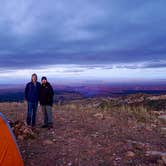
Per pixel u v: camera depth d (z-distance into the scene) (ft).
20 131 29.04
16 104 58.08
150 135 32.71
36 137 28.99
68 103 61.36
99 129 34.53
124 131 34.14
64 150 25.50
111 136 31.07
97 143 27.91
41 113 45.91
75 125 36.32
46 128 33.60
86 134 31.42
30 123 34.42
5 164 18.65
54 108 53.72
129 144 27.66
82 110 50.90
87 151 25.39
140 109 50.62
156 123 40.37
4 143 19.01
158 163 22.41
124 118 42.78
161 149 26.66
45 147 26.21
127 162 22.80
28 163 22.07
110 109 51.75
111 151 25.50
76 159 23.35
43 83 33.99
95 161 23.00
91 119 41.09
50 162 22.56
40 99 33.83
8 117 40.04
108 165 22.20
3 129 19.44
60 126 35.24
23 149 25.25
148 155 24.35
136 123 39.32
